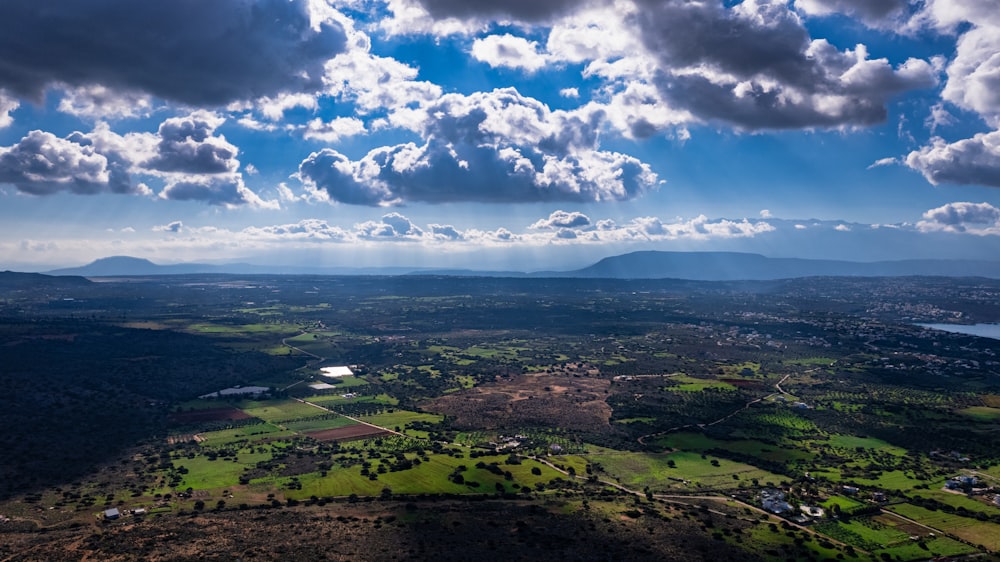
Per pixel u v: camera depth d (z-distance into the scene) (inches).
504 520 6200.8
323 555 5300.2
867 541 6166.3
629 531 6033.5
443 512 6412.4
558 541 5718.5
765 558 5634.8
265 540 5610.2
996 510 6963.6
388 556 5315.0
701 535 6013.8
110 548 5403.5
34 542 5639.8
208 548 5408.5
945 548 6038.4
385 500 6884.8
